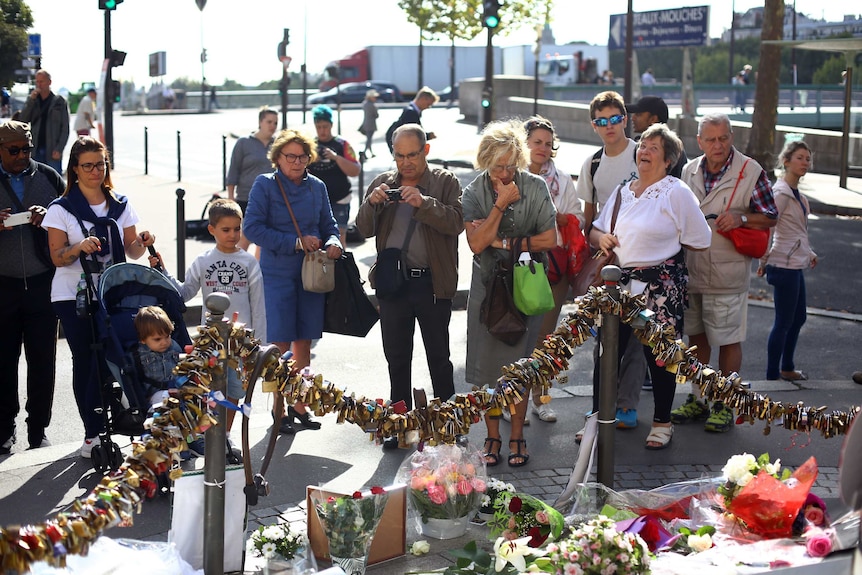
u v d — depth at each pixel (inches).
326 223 260.4
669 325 209.5
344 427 256.7
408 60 2354.8
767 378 307.0
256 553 169.9
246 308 241.6
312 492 173.8
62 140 564.1
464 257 508.4
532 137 257.0
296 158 251.9
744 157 253.8
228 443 221.3
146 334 213.2
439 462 187.9
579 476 193.6
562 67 2075.5
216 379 145.3
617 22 1325.0
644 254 229.6
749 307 425.1
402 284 234.4
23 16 965.2
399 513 178.2
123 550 154.6
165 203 697.0
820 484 220.8
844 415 191.0
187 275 242.1
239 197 421.4
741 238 249.8
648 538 168.4
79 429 273.0
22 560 120.9
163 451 136.3
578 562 148.0
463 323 391.2
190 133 1427.2
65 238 225.0
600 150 270.1
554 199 261.1
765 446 246.1
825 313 407.5
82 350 229.3
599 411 191.8
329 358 337.7
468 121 1485.0
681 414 263.9
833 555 152.3
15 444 258.4
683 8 1186.6
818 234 606.9
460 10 1651.1
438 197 235.8
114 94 649.6
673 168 255.9
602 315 185.8
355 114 1737.2
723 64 2477.9
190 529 160.1
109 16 632.4
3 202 237.9
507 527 177.3
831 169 908.0
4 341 245.9
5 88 959.0
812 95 1309.1
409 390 245.3
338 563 170.2
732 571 147.8
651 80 1648.6
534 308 222.7
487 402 176.7
